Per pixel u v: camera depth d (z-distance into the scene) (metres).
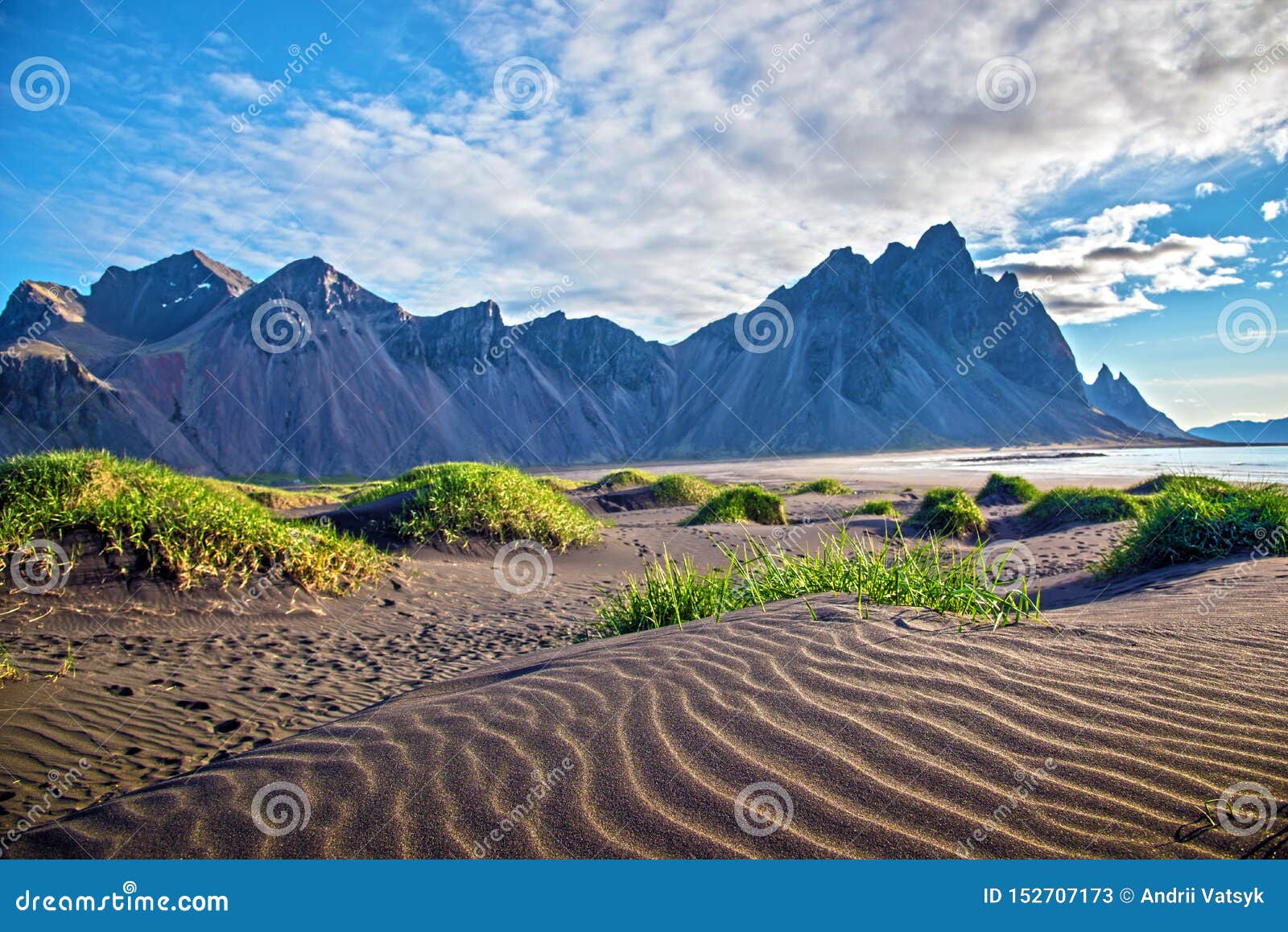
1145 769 2.28
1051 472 43.00
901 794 2.23
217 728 4.04
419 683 5.06
